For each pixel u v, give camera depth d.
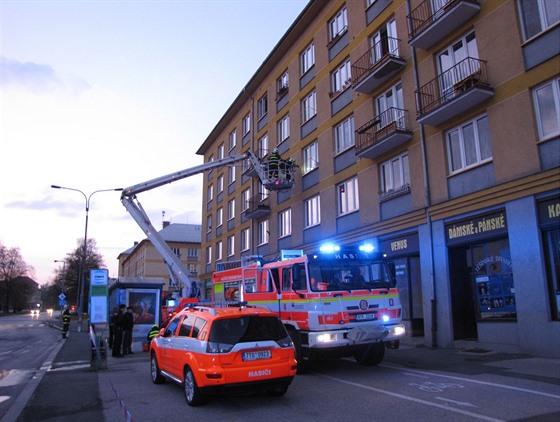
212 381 6.81
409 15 15.70
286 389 7.74
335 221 20.12
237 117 34.50
